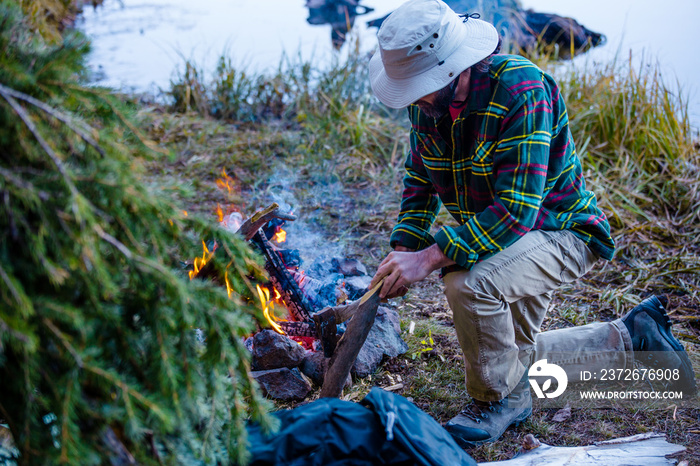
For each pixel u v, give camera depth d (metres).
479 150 2.11
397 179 4.82
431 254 2.09
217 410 1.61
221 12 9.82
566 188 2.27
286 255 2.91
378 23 8.55
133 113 1.58
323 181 4.74
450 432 2.25
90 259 1.32
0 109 1.28
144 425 1.43
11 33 1.42
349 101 5.88
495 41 2.08
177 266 1.70
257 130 5.67
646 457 2.10
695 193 4.23
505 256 2.14
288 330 2.61
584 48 7.10
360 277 3.30
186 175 4.72
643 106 4.95
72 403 1.29
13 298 1.23
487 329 2.16
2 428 1.75
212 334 1.50
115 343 1.41
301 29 8.72
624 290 3.39
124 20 9.21
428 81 1.99
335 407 1.79
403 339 2.94
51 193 1.28
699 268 3.51
